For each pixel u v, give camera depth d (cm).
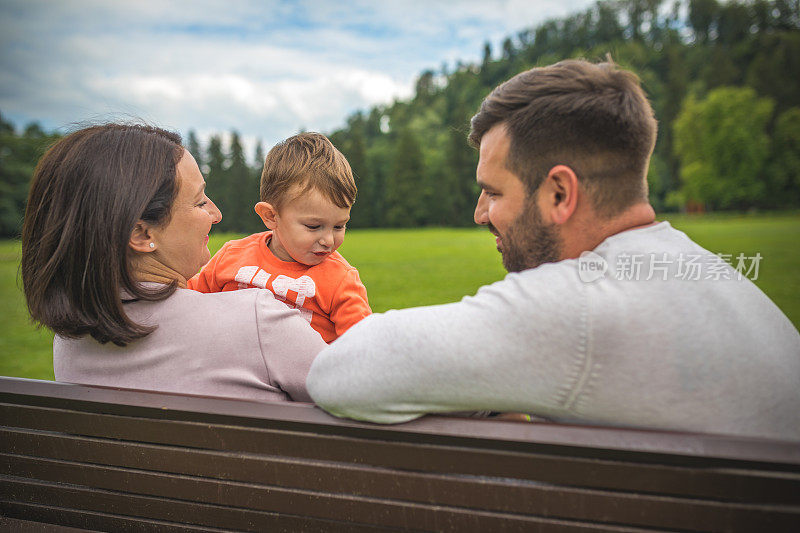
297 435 112
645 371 91
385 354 99
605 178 105
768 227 4031
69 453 129
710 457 91
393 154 6775
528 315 91
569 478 98
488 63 9881
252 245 196
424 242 3525
